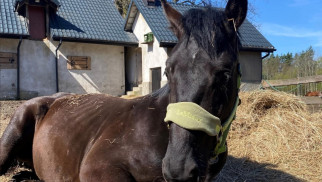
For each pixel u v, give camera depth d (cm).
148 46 1509
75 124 275
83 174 229
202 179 169
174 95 180
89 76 1520
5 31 1291
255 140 507
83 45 1505
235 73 194
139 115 239
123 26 1675
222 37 179
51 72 1436
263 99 595
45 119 312
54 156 273
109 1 1845
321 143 480
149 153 217
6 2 1478
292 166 436
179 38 203
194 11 194
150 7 1536
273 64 3259
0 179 372
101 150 231
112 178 216
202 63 173
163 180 216
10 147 318
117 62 1591
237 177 403
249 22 1738
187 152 165
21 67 1370
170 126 179
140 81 1666
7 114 882
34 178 350
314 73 2400
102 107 282
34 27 1409
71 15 1593
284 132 510
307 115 557
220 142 204
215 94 174
